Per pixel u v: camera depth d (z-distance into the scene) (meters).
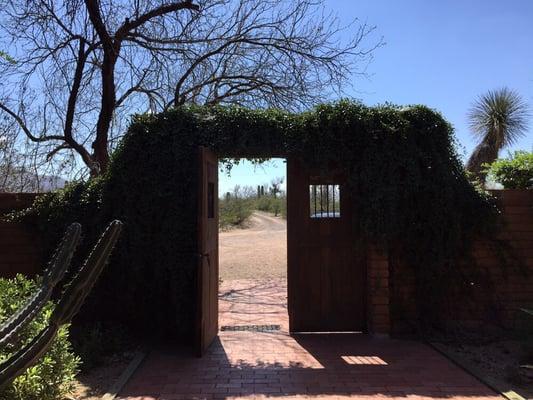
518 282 7.36
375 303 7.17
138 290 7.15
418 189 7.17
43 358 4.35
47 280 3.10
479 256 7.40
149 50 11.55
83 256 7.19
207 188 6.54
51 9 10.32
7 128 11.87
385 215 7.06
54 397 4.48
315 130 7.13
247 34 12.05
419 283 7.28
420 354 6.42
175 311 7.01
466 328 7.34
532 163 7.68
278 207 47.41
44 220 7.36
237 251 19.86
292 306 7.46
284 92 12.20
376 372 5.74
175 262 6.96
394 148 7.12
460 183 7.29
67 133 11.08
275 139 7.07
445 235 7.20
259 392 5.16
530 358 6.12
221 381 5.48
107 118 10.63
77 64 10.87
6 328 2.95
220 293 11.24
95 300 7.18
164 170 7.04
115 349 6.49
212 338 7.02
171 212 6.99
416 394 5.08
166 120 7.10
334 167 7.32
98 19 10.08
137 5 10.77
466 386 5.30
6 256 7.45
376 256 7.19
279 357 6.33
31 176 12.50
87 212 7.26
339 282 7.47
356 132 7.15
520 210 7.38
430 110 7.27
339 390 5.20
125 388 5.28
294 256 7.46
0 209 7.52
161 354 6.48
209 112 7.20
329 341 7.04
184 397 5.03
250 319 8.52
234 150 7.03
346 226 7.45
